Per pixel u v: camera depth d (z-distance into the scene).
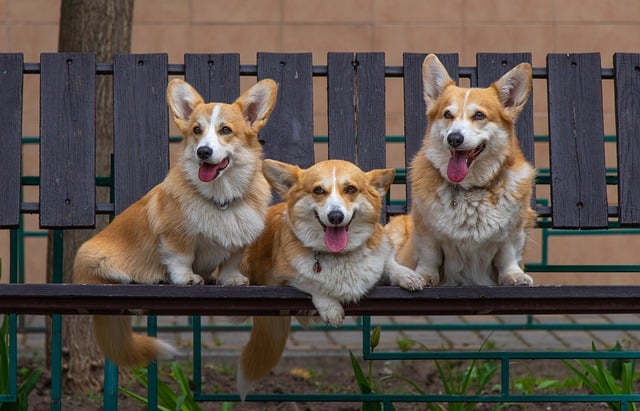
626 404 8.52
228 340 12.73
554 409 10.14
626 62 8.42
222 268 7.58
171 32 14.05
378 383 10.80
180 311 7.30
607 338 13.12
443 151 7.29
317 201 7.00
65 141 8.23
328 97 8.63
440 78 7.57
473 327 12.20
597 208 8.23
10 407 8.23
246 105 7.47
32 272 14.30
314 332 13.25
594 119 8.37
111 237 7.72
